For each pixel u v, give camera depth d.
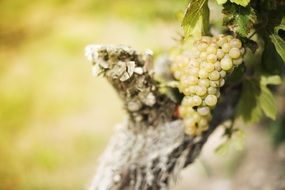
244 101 0.80
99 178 0.87
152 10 2.00
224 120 0.84
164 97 0.80
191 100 0.70
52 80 2.94
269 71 0.77
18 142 2.72
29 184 2.51
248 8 0.67
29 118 2.82
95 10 3.08
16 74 2.99
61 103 2.85
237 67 0.74
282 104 1.59
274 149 1.72
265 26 0.71
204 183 2.17
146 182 0.85
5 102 2.87
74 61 2.99
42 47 3.08
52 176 2.55
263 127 1.86
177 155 0.84
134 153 0.85
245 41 0.69
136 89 0.76
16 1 3.30
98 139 2.67
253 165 1.73
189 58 0.72
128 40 2.72
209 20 0.75
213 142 2.22
